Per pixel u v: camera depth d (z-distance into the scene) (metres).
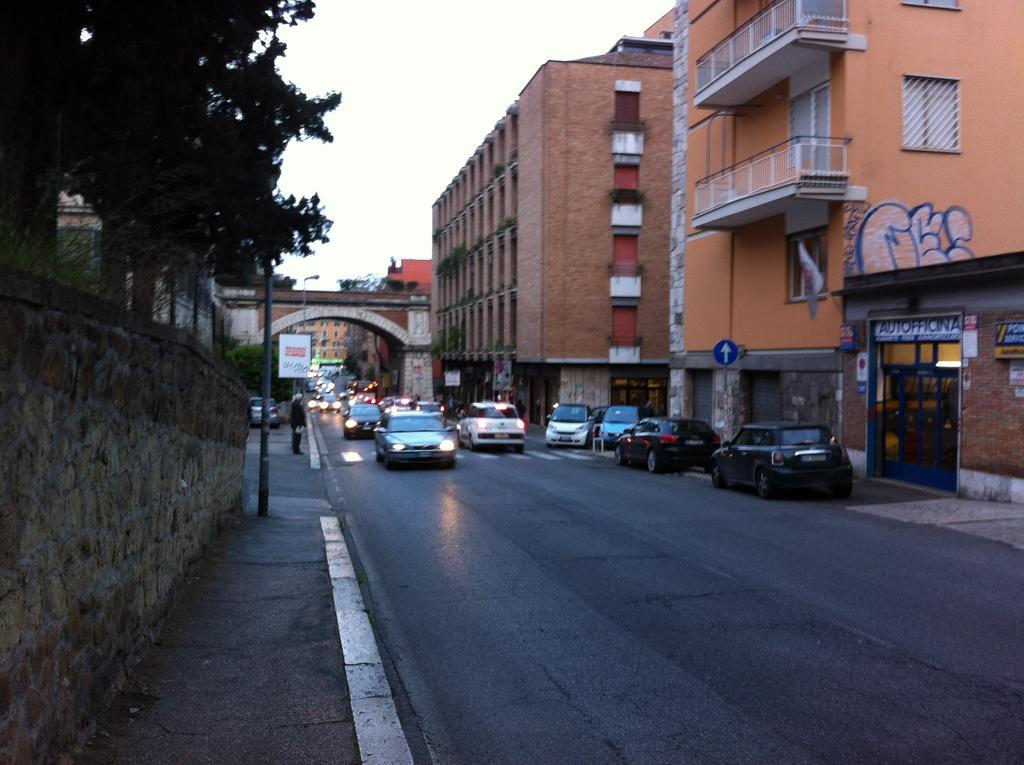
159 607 6.73
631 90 42.88
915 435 17.84
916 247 20.16
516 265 48.81
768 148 21.84
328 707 5.40
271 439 36.25
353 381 117.00
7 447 3.53
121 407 5.43
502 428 31.50
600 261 42.78
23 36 8.45
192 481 8.54
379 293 76.06
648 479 20.89
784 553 10.99
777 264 22.75
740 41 22.95
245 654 6.45
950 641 7.03
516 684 6.14
